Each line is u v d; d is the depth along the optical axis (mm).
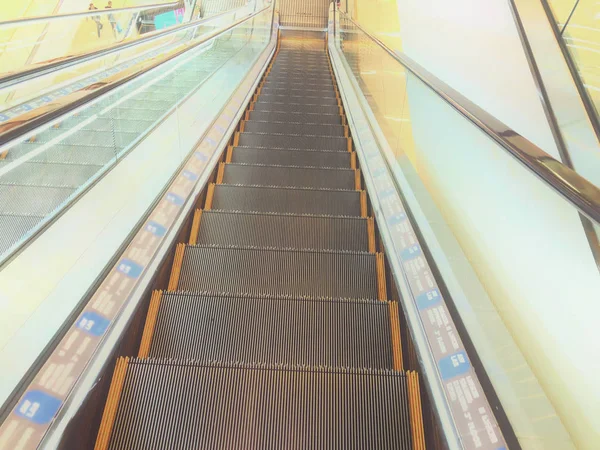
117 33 7910
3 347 1624
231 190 3697
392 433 1786
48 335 1759
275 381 1886
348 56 7891
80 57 3027
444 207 2549
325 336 2289
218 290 2715
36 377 1603
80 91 2291
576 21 2822
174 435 1748
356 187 4059
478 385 1665
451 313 1984
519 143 1607
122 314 2082
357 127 4945
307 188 3762
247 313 2344
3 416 1470
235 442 1739
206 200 3623
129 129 3158
